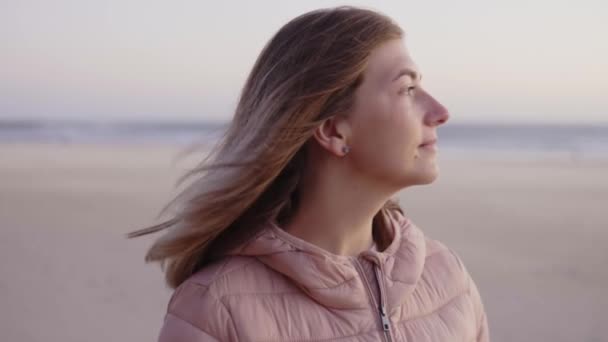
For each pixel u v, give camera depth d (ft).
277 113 5.44
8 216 39.34
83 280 24.84
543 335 19.70
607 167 79.00
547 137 154.20
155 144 125.18
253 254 5.65
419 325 5.92
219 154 5.90
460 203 46.21
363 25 5.55
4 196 48.49
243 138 5.67
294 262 5.48
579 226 37.47
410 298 6.01
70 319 20.58
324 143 5.61
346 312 5.56
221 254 5.76
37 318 20.66
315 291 5.47
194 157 83.46
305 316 5.48
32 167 72.02
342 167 5.76
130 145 120.37
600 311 21.90
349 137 5.61
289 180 5.80
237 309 5.38
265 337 5.33
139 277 25.22
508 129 186.91
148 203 44.60
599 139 146.30
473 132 169.68
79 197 47.88
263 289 5.56
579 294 23.88
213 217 5.59
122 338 19.04
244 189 5.52
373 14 5.68
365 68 5.52
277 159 5.48
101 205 43.80
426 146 5.70
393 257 5.93
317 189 5.85
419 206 44.75
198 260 5.88
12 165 74.59
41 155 91.45
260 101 5.63
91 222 37.04
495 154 104.22
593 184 59.77
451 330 6.09
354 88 5.54
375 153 5.57
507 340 19.35
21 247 30.63
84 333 19.44
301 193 5.94
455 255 6.80
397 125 5.53
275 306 5.49
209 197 5.56
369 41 5.49
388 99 5.54
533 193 52.60
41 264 27.30
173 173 64.75
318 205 5.86
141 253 29.12
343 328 5.50
